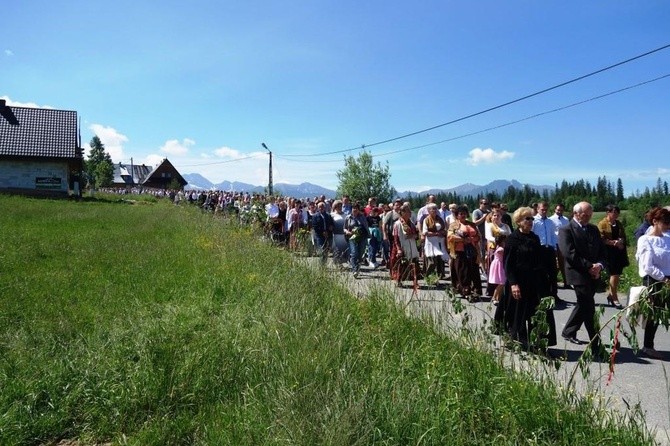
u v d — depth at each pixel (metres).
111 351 5.25
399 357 5.11
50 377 4.63
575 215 6.83
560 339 7.19
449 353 5.04
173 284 8.86
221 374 4.80
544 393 4.12
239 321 6.08
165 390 4.51
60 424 4.15
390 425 3.69
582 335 7.36
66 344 5.55
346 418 3.59
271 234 15.55
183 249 13.11
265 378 4.65
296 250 10.88
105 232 16.91
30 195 40.66
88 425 4.16
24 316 6.52
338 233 13.81
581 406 3.94
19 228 16.22
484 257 12.96
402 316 6.27
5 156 39.66
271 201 20.84
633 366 6.01
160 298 7.89
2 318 6.38
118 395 4.41
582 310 6.76
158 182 106.69
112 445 3.90
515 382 4.32
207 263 10.96
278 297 6.89
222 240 13.84
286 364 4.75
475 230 9.94
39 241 13.38
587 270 6.70
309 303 6.62
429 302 6.92
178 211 30.08
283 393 4.12
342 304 6.91
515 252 6.49
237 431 3.85
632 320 4.05
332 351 4.90
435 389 4.27
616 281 9.73
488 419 3.97
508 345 5.52
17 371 4.78
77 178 45.78
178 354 5.11
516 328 6.48
